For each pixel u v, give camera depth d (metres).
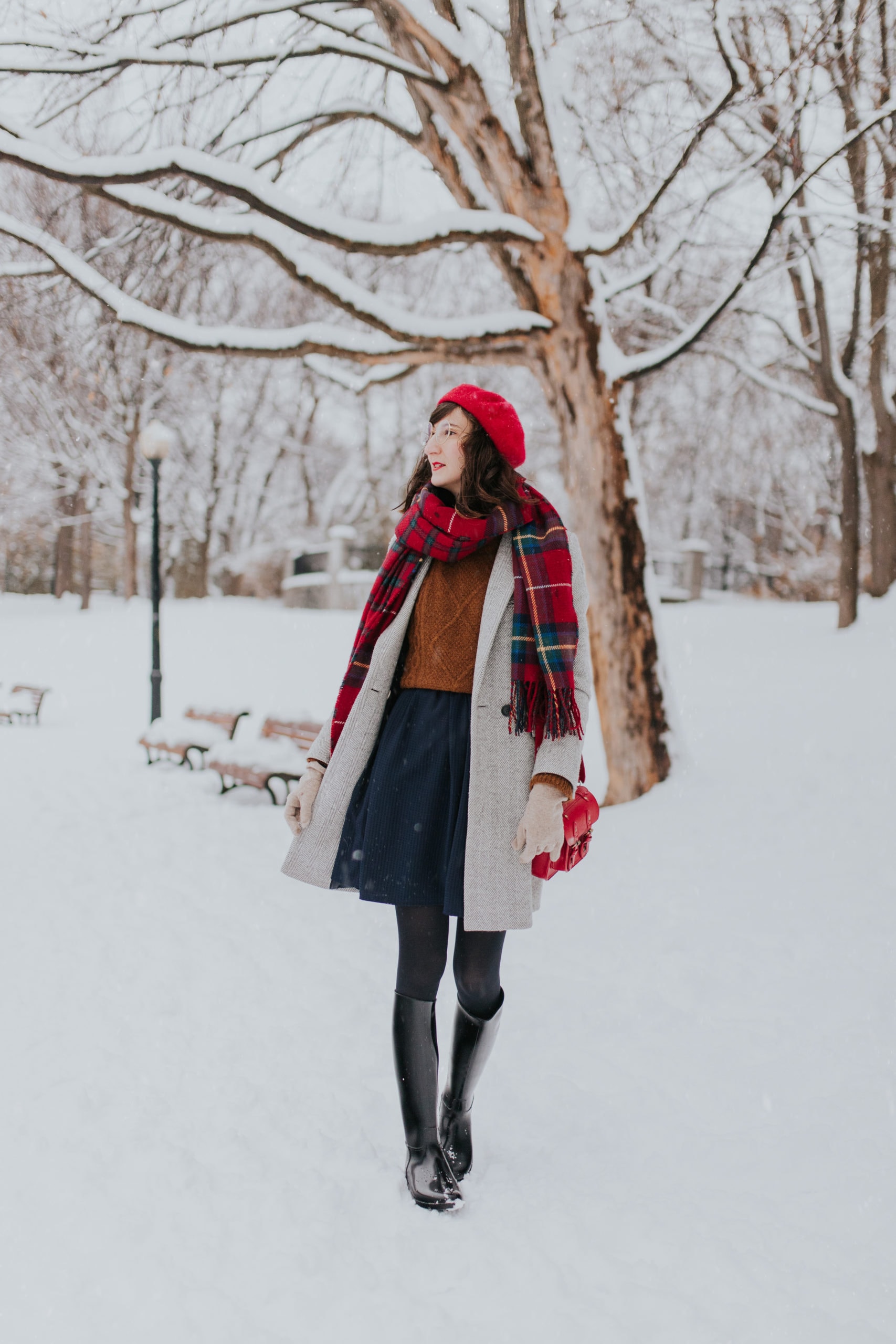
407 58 5.82
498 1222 2.05
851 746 7.01
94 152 6.45
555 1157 2.35
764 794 6.02
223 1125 2.47
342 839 2.20
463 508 2.05
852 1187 2.22
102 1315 1.76
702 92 6.92
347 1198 2.13
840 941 3.80
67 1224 2.04
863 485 22.44
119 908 4.43
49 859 5.34
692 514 29.52
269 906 4.51
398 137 6.93
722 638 16.08
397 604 2.17
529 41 5.56
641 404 15.84
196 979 3.56
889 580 16.88
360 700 2.16
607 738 6.62
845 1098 2.64
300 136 6.54
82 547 32.09
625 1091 2.72
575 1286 1.84
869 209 7.82
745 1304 1.80
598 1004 3.35
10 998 3.33
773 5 5.93
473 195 6.17
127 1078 2.74
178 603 29.25
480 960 2.11
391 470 31.11
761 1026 3.13
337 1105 2.58
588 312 6.23
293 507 38.38
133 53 5.41
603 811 6.26
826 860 4.80
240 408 31.02
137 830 6.16
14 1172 2.24
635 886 4.67
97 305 7.01
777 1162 2.33
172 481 31.42
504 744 2.03
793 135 6.15
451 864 2.02
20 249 7.25
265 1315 1.76
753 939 3.89
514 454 2.12
